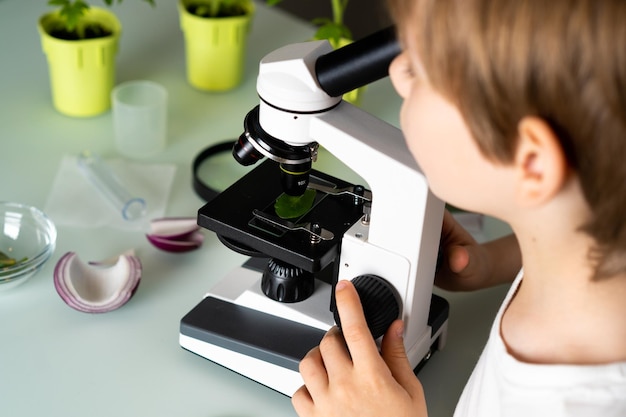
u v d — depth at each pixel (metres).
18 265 0.85
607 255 0.61
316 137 0.71
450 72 0.58
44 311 0.85
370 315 0.73
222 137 1.05
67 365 0.81
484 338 0.86
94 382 0.79
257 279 0.84
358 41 0.69
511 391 0.65
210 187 0.97
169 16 1.23
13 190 0.96
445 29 0.57
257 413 0.79
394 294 0.75
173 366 0.81
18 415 0.77
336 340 0.74
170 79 1.13
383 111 1.10
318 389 0.73
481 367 0.71
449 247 0.83
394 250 0.74
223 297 0.83
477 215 0.96
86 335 0.83
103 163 1.00
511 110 0.57
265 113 0.72
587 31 0.54
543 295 0.66
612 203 0.58
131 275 0.86
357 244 0.75
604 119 0.56
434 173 0.63
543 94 0.56
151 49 1.17
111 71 1.06
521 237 0.65
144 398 0.79
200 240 0.92
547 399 0.64
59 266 0.86
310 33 1.23
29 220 0.90
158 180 0.99
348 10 1.87
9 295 0.86
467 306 0.88
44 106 1.07
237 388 0.80
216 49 1.09
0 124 1.04
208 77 1.11
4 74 1.11
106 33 1.06
